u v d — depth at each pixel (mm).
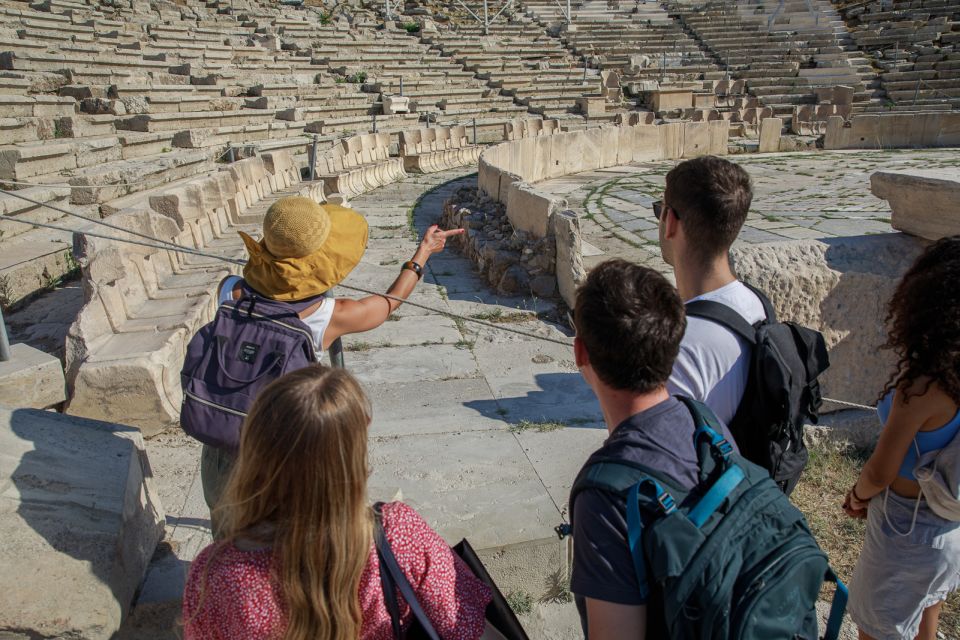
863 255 4102
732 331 2072
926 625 2572
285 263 2283
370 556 1549
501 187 9594
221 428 2201
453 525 3465
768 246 4109
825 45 31453
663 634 1483
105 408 4203
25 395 3861
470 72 28344
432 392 5215
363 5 35844
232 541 1497
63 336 5918
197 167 13156
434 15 35844
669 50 32375
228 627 1449
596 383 1729
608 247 9703
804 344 2131
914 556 2350
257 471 1463
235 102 19094
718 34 33594
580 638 3172
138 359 4203
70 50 18844
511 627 1998
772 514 1549
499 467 4078
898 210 4113
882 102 26688
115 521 2418
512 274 7371
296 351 2252
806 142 21359
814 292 4043
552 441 4418
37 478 2449
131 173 10789
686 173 2199
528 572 3387
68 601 2129
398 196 14148
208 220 8180
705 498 1535
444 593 1631
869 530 2482
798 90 27672
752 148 21031
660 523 1451
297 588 1434
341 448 1446
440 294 7504
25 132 12070
